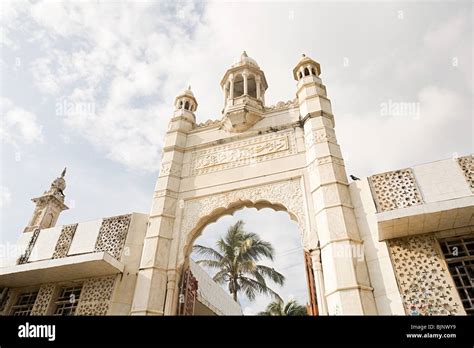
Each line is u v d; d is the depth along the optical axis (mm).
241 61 12531
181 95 12562
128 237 9109
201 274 13945
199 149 10695
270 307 21875
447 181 7086
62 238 9594
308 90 10305
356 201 7816
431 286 6250
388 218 6453
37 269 8234
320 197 7973
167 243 8766
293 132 9789
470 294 6168
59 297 8711
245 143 10125
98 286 8398
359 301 6227
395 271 6605
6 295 9023
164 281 8164
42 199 12875
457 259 6422
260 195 8789
